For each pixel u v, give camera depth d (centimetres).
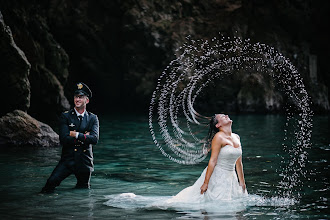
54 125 1614
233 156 535
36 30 1798
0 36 1153
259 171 749
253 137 1318
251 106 2431
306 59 2656
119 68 2642
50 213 469
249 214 463
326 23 2752
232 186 543
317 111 2564
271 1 2709
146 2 2583
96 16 2598
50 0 2547
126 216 457
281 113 2486
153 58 2520
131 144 1160
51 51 1833
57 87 1748
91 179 690
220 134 542
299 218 446
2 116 1135
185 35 2483
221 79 2392
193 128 1586
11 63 1184
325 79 2769
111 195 569
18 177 688
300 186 621
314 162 842
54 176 594
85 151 614
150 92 2488
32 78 1709
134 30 2519
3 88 1195
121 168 795
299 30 2719
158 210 484
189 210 483
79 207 499
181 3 2656
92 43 2589
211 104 2406
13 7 1684
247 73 2430
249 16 2664
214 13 2662
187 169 786
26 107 1240
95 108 2703
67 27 2548
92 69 2619
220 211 477
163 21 2552
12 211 478
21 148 1029
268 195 562
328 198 543
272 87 2472
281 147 1080
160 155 961
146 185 643
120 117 2152
